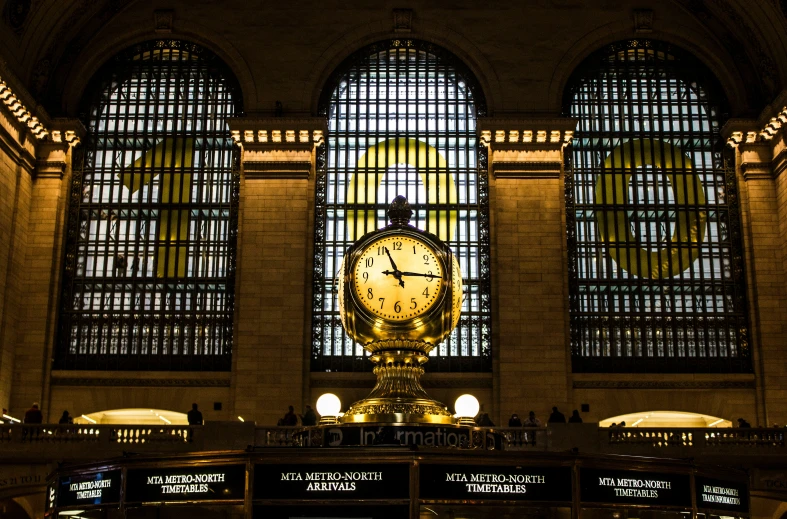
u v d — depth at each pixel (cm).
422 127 3784
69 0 3603
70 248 3666
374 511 330
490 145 3688
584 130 3778
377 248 425
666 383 3497
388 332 419
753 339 3544
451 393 3481
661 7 3828
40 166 3678
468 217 3672
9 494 2711
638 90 3812
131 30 3828
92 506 368
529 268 3572
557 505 338
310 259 3619
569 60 3778
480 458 335
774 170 3659
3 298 3428
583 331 3575
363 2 3850
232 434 2580
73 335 3581
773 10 3478
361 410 409
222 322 3584
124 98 3841
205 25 3834
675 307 3597
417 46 3838
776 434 2767
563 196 3691
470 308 3578
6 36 3369
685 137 3769
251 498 334
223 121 3791
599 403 3472
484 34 3816
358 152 3747
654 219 3697
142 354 3556
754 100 3747
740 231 3662
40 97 3700
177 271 3638
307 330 3528
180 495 346
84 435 2730
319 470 335
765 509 2955
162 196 3725
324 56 3803
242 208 3641
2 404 3391
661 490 361
